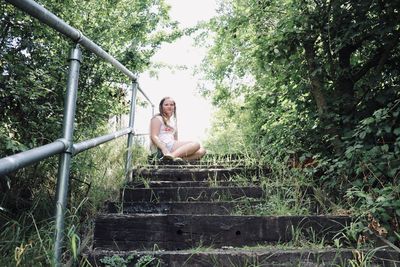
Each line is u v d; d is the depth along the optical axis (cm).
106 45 464
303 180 295
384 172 250
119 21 580
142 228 227
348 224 230
